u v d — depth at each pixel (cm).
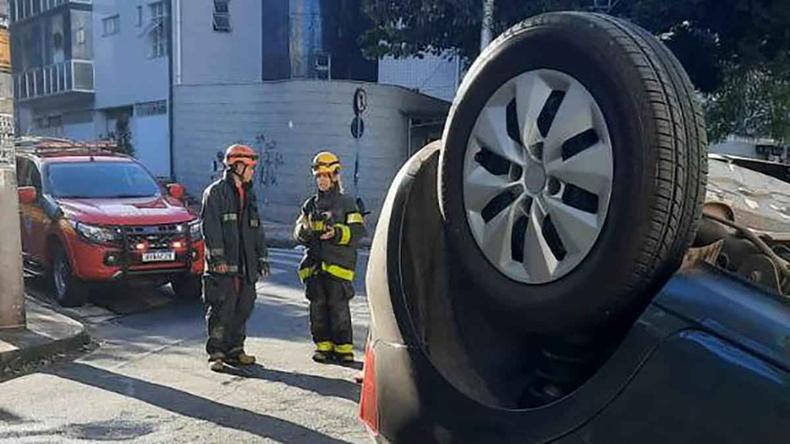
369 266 274
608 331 208
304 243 716
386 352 256
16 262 774
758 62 1396
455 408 230
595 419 194
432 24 1608
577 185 205
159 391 625
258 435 527
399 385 248
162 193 1122
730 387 174
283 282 1173
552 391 221
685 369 180
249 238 698
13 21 3884
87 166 1116
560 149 209
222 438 520
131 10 3061
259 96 2358
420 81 2697
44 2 3556
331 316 707
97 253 955
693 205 195
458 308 245
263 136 2352
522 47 219
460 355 240
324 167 703
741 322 178
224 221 686
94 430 534
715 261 207
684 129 193
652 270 192
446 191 240
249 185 704
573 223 203
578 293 202
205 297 690
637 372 188
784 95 1529
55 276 1012
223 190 689
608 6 1344
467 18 1481
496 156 228
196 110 2564
